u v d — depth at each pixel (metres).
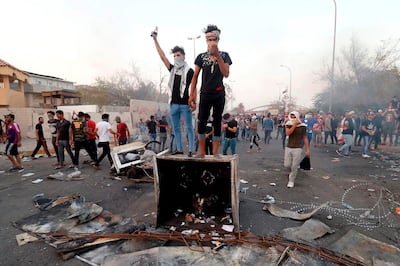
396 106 12.95
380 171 7.10
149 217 4.00
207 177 4.05
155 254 2.76
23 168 7.95
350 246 2.97
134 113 22.16
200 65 3.30
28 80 24.75
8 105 21.48
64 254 2.92
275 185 5.79
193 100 3.50
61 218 3.94
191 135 4.16
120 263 2.66
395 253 2.82
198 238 3.13
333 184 5.82
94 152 8.20
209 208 3.96
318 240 3.18
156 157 3.53
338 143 13.84
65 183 6.11
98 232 3.44
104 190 5.52
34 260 2.87
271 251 2.85
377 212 4.17
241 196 5.04
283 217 3.97
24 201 4.90
